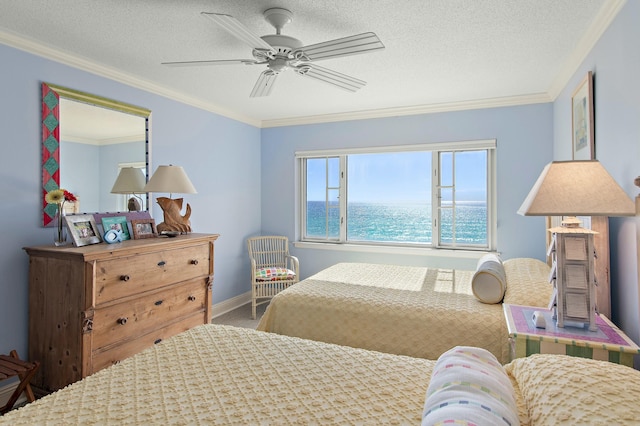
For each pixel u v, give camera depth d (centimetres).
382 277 312
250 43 194
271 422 103
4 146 237
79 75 279
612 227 203
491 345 206
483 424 78
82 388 121
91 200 287
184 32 233
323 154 465
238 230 457
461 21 218
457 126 403
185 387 123
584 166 168
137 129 325
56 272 230
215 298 421
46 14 211
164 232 306
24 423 101
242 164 464
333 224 476
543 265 288
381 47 194
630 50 177
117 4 200
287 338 167
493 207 400
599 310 197
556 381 101
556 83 328
